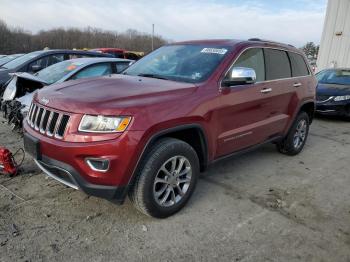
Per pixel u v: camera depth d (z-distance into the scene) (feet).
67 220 10.66
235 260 9.20
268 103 14.84
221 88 12.19
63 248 9.31
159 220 10.93
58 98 10.37
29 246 9.30
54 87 11.84
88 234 10.00
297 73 17.56
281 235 10.46
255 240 10.14
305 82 17.93
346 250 9.88
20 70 25.08
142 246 9.58
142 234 10.12
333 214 12.01
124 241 9.75
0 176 13.61
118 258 9.04
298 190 13.93
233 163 16.76
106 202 11.86
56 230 10.10
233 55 13.07
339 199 13.29
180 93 11.00
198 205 12.07
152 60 14.76
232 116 12.76
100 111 9.30
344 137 23.90
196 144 11.84
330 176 15.76
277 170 16.15
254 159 17.57
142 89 10.82
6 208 11.16
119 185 9.55
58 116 9.89
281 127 16.46
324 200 13.12
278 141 17.06
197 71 12.64
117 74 14.23
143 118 9.58
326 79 32.86
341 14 45.32
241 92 13.01
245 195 13.14
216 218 11.26
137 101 9.91
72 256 9.01
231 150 13.38
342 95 28.68
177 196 11.32
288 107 16.65
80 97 10.11
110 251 9.29
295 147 18.31
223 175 15.11
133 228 10.41
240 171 15.71
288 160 17.76
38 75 20.56
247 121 13.73
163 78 12.76
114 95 10.12
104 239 9.80
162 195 10.79
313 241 10.24
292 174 15.72
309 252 9.70
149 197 10.18
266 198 12.98
